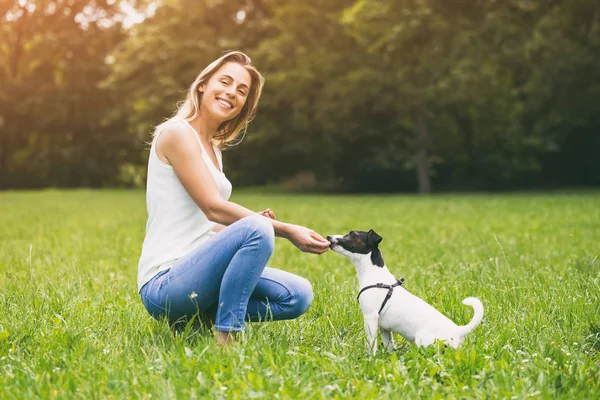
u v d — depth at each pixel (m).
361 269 3.94
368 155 39.44
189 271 3.80
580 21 29.27
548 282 5.82
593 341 4.11
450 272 6.59
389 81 33.75
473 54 30.19
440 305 4.98
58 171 50.38
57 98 48.12
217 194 3.90
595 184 39.34
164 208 3.96
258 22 39.75
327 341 4.09
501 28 28.77
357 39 34.75
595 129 36.16
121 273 7.14
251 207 20.64
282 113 38.53
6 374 3.31
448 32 30.48
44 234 11.54
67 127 49.38
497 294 5.31
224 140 4.55
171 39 39.00
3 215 16.78
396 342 4.20
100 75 48.47
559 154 38.69
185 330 3.80
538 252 8.33
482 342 3.86
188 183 3.89
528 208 17.25
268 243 3.73
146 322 4.32
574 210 15.77
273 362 3.35
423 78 33.81
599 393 3.09
